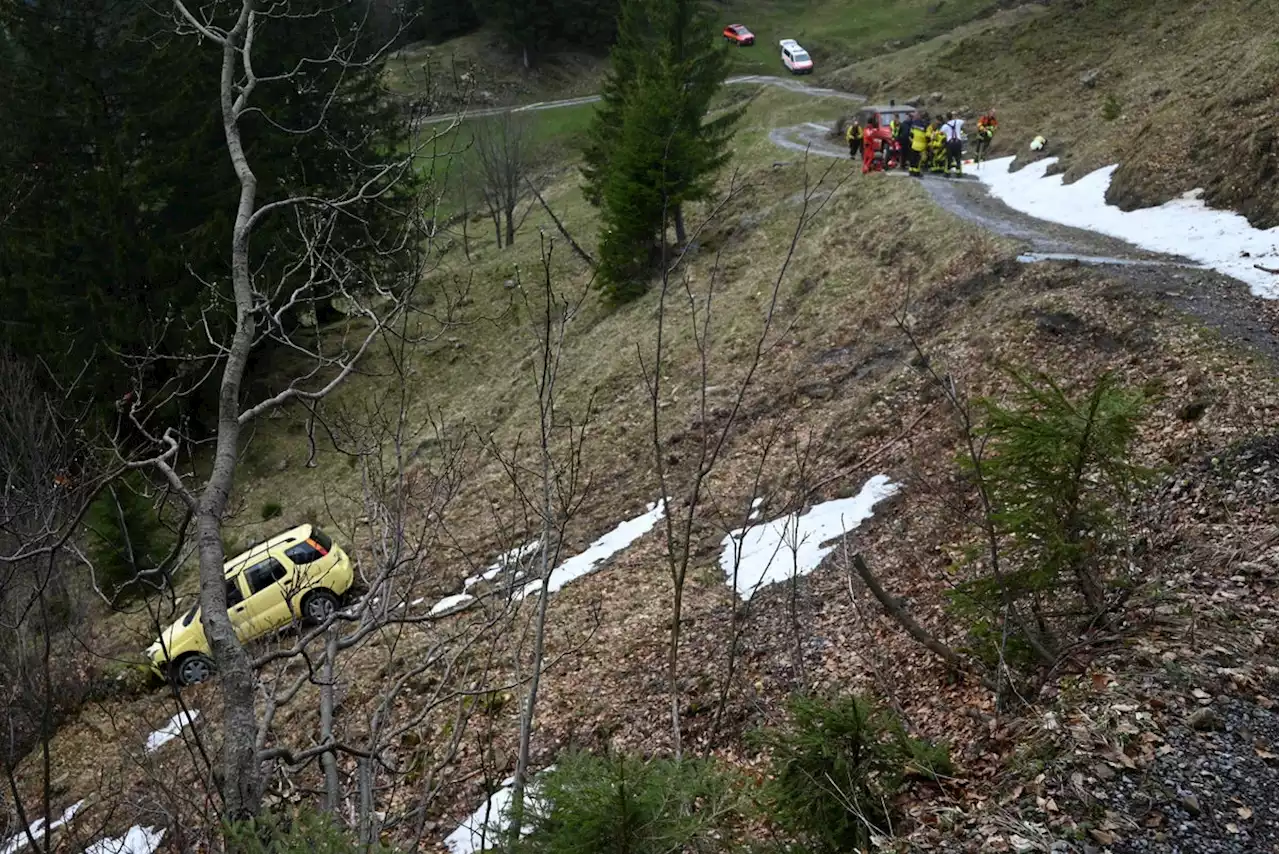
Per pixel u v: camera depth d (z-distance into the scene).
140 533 13.98
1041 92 36.50
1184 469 8.12
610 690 9.27
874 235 20.41
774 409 15.73
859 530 10.57
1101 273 13.48
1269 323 10.57
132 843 5.73
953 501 9.60
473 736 8.85
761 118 46.94
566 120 52.25
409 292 5.93
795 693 5.08
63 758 10.70
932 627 7.76
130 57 26.64
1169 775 4.59
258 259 23.98
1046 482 5.24
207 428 24.08
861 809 4.51
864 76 50.38
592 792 3.47
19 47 26.06
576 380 21.30
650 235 26.14
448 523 15.19
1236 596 6.10
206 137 26.59
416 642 10.66
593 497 15.30
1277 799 4.41
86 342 22.05
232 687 3.98
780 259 23.09
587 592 11.88
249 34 5.85
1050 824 4.41
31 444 9.63
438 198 7.11
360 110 23.09
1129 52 34.53
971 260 16.36
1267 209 14.30
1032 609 5.98
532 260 31.67
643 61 27.72
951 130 25.72
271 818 3.54
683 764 4.03
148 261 24.14
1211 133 17.20
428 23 61.56
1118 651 5.63
